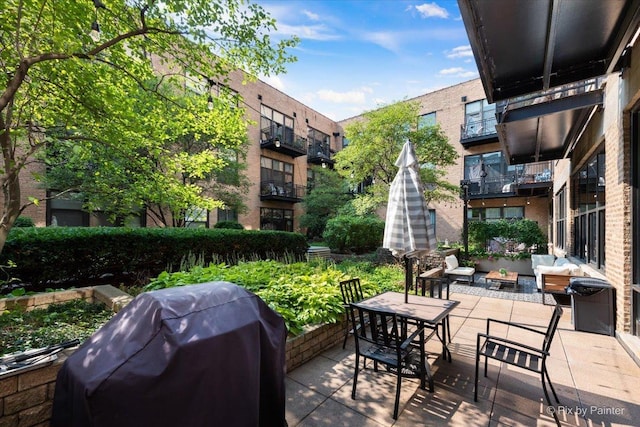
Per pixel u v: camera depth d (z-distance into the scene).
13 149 3.05
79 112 3.57
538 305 5.23
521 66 3.36
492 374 2.75
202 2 3.54
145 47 3.77
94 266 4.77
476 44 2.85
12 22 2.70
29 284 4.15
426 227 2.96
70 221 8.02
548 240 11.33
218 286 1.56
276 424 1.48
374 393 2.44
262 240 8.00
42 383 1.86
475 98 12.62
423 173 9.91
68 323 2.97
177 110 4.57
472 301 5.52
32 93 3.33
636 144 3.40
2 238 2.78
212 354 1.20
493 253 9.58
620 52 2.95
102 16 3.42
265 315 1.55
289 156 15.62
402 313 2.61
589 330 3.84
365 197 10.57
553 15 2.44
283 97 15.18
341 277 4.81
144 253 5.38
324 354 3.18
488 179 12.43
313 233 15.18
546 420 2.11
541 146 6.28
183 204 4.69
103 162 4.38
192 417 1.11
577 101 4.30
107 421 1.00
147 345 1.15
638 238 3.45
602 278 4.18
